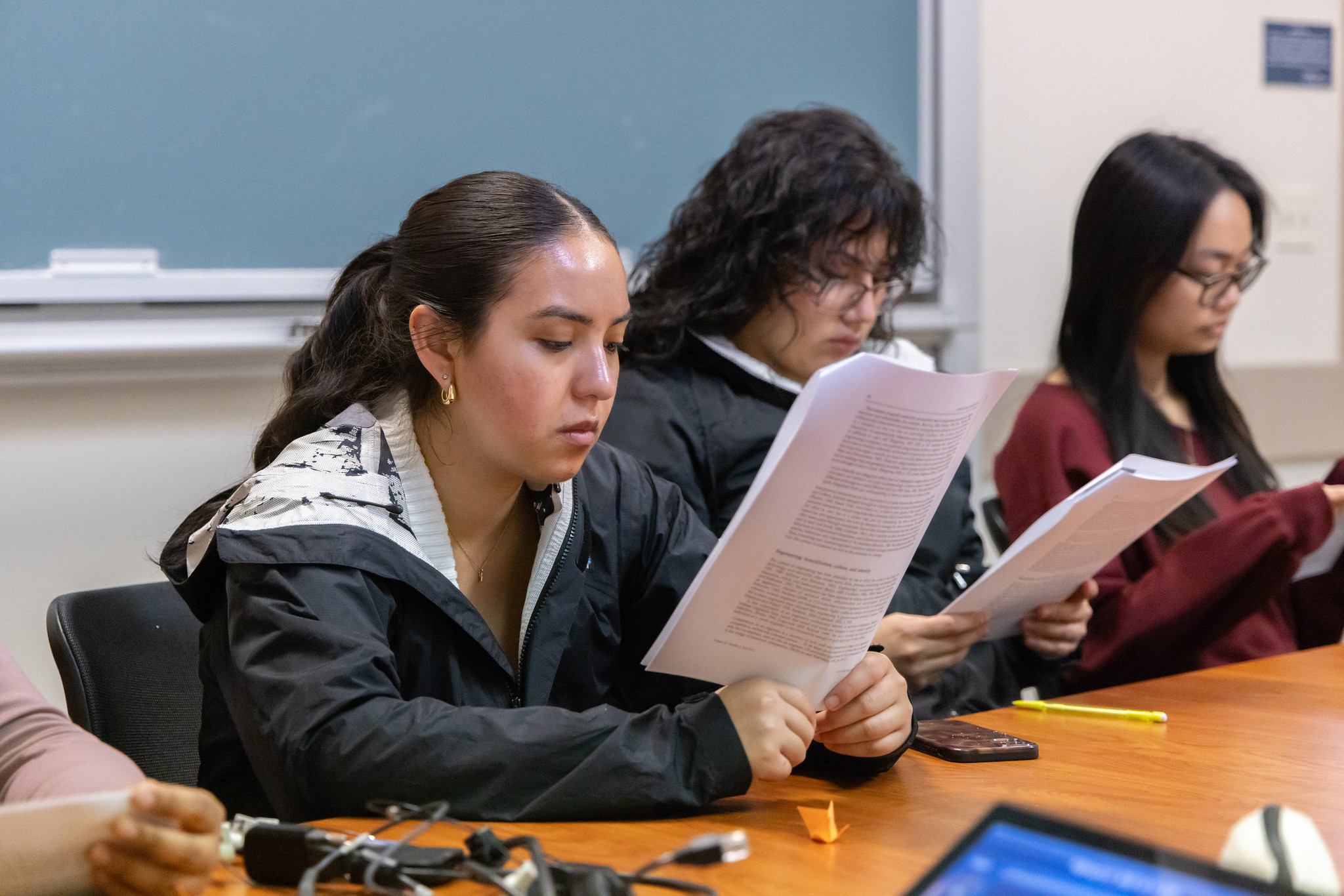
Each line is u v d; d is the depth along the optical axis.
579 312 1.01
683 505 1.35
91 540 1.86
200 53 1.90
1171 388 2.08
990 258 2.78
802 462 0.83
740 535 0.87
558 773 0.88
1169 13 2.93
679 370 1.74
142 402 1.89
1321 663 1.49
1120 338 1.93
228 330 1.93
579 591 1.17
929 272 2.48
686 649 0.94
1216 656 1.84
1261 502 1.66
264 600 0.95
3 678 0.89
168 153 1.89
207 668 1.10
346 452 1.07
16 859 0.66
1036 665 1.71
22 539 1.81
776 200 1.64
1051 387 1.98
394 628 1.03
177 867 0.68
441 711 0.90
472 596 1.16
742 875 0.76
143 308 1.88
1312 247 3.18
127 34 1.85
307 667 0.92
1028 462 1.92
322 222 2.02
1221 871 0.54
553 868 0.71
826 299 1.66
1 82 1.77
